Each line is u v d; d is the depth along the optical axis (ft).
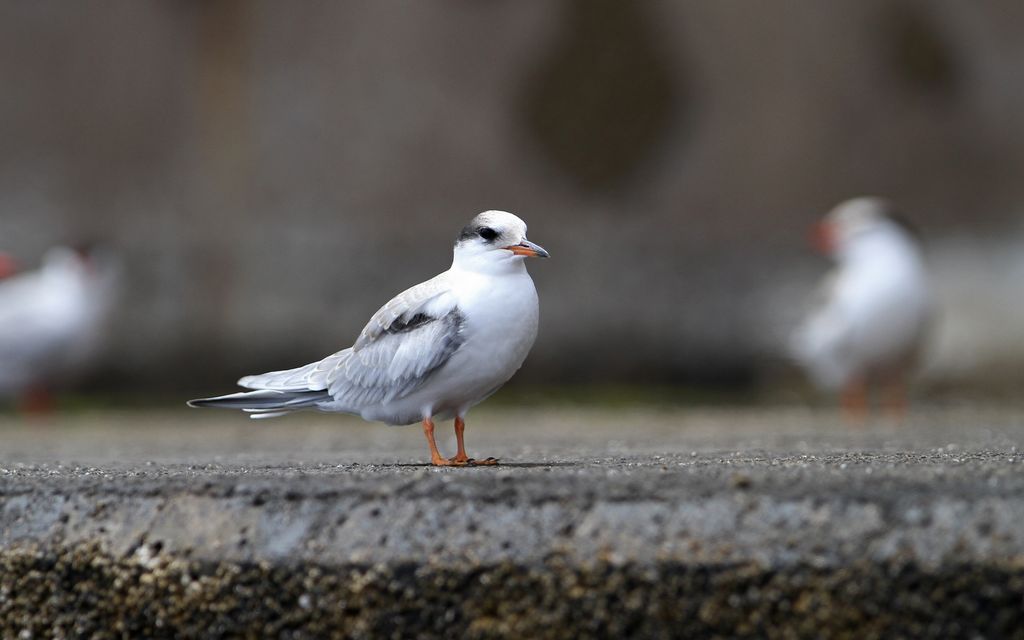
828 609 11.08
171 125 64.23
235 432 32.55
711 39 67.62
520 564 11.48
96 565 12.39
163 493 12.62
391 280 61.16
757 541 11.26
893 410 41.93
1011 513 11.07
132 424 39.22
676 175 65.87
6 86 63.46
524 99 65.87
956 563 10.92
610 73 66.03
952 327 58.18
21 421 43.37
